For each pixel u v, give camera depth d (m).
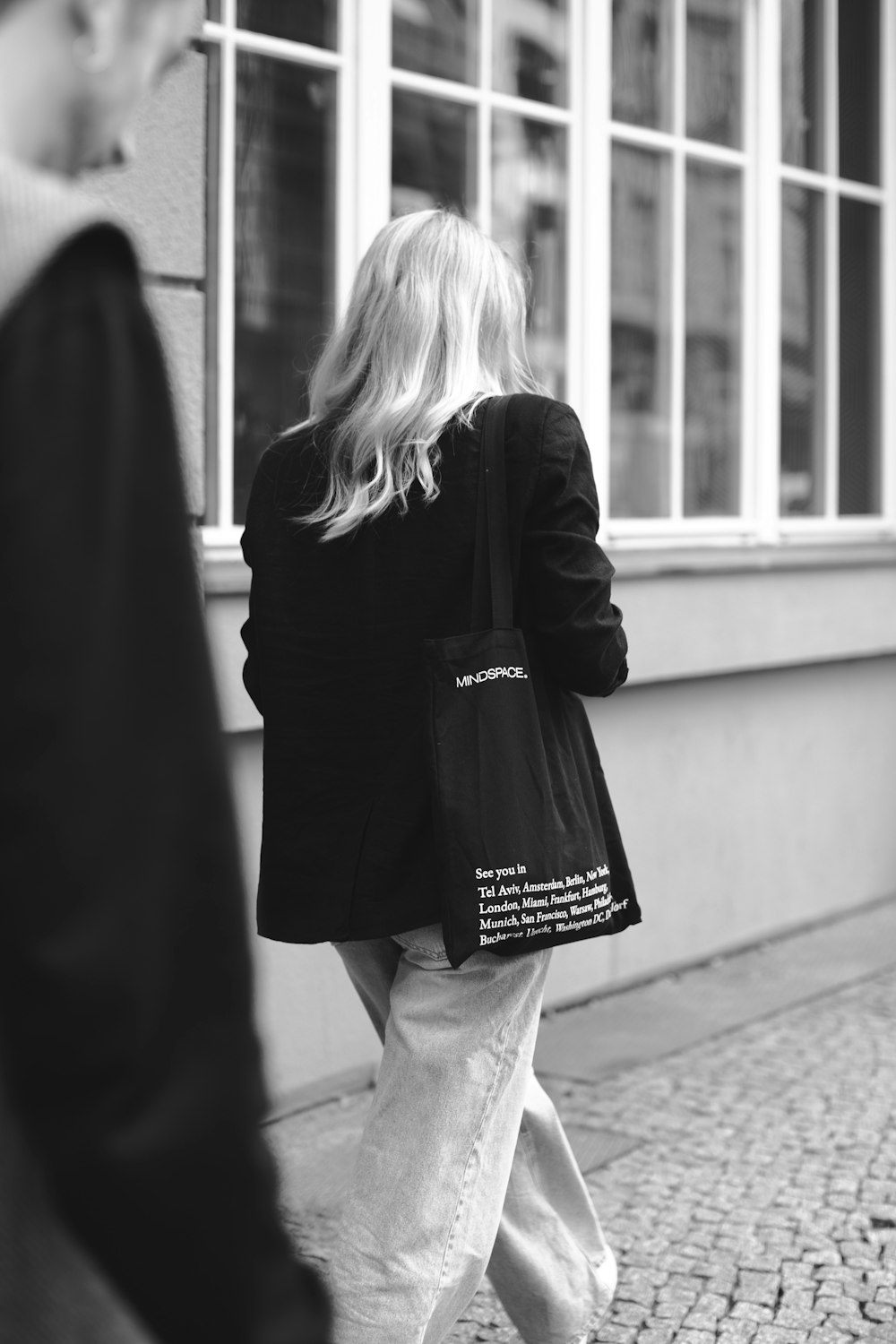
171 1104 0.75
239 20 3.85
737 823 5.26
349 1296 1.98
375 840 1.98
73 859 0.73
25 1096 0.74
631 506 4.98
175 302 3.40
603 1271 2.33
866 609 5.59
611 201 4.86
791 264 5.62
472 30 4.41
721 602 4.94
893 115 6.00
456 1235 2.00
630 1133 3.64
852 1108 3.81
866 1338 2.66
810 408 5.73
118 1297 0.78
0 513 0.75
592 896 2.01
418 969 2.05
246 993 0.79
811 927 5.61
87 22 0.85
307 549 2.07
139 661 0.76
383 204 4.16
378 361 2.08
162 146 3.35
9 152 0.85
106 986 0.72
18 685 0.73
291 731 2.05
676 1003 4.71
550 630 2.00
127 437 0.78
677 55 5.07
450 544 2.00
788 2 5.54
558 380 4.74
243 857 0.81
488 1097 2.03
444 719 1.96
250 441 3.93
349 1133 3.63
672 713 4.98
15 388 0.76
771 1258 2.97
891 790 6.01
